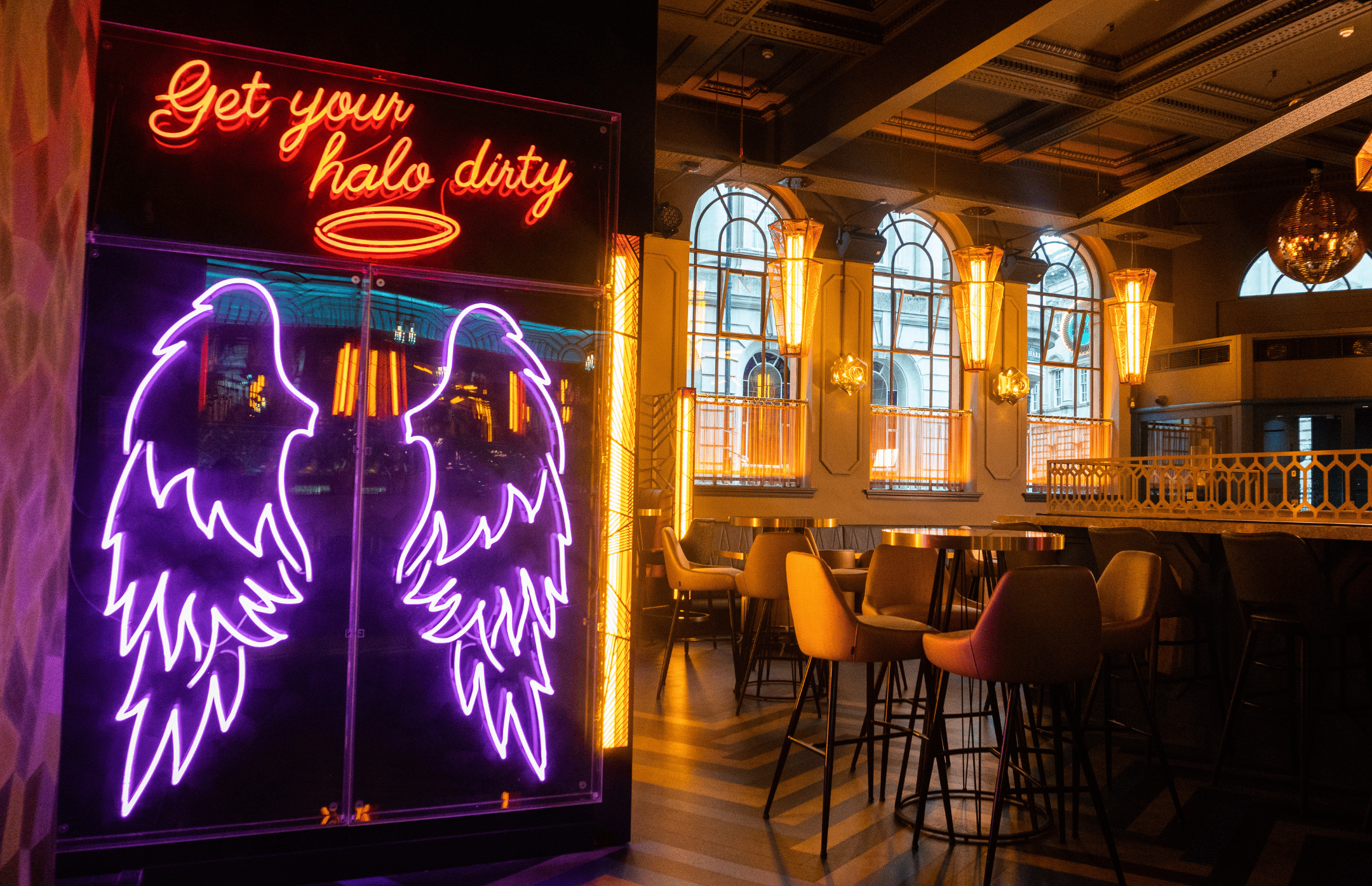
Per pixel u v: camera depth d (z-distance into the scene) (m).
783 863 2.95
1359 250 6.40
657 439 9.05
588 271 3.08
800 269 7.24
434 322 2.89
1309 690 3.62
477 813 2.89
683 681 6.14
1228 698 4.36
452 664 2.88
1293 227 6.44
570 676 3.01
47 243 0.92
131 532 2.58
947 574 4.45
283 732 2.70
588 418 3.06
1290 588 3.65
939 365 11.12
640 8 3.19
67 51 0.97
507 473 2.96
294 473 2.74
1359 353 10.36
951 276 11.19
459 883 2.75
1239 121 8.63
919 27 6.97
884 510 10.40
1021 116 9.05
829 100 8.22
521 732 2.95
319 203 2.78
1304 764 3.57
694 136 9.09
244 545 2.68
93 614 2.54
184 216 2.65
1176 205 11.83
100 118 2.59
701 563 8.36
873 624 3.29
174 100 2.65
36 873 0.96
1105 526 5.03
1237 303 11.61
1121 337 7.30
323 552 2.77
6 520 0.82
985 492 10.94
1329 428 10.61
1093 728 3.70
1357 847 3.18
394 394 2.85
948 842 3.16
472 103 2.96
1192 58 7.21
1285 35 6.66
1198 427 11.40
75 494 2.53
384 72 2.85
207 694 2.63
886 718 3.63
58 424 0.98
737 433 9.87
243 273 2.70
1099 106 8.12
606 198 3.11
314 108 2.78
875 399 10.71
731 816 3.41
